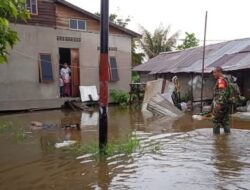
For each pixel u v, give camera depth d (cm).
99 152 843
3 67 1959
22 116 1733
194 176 662
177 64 2223
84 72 2275
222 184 615
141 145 941
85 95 2200
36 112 1912
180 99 2030
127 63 2462
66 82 2194
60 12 2162
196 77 2033
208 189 593
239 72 1842
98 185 628
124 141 1000
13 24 1970
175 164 745
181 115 1648
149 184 625
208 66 1881
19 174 707
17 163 793
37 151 912
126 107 2134
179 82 2180
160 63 2480
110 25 2377
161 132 1167
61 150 912
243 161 762
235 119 1461
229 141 970
